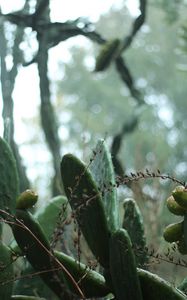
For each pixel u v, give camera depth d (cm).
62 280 213
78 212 205
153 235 355
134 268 199
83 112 2083
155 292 204
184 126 1925
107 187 212
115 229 205
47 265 210
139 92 411
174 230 206
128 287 201
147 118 1614
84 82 2188
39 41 397
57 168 372
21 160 356
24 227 204
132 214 238
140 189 374
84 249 297
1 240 216
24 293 251
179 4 482
